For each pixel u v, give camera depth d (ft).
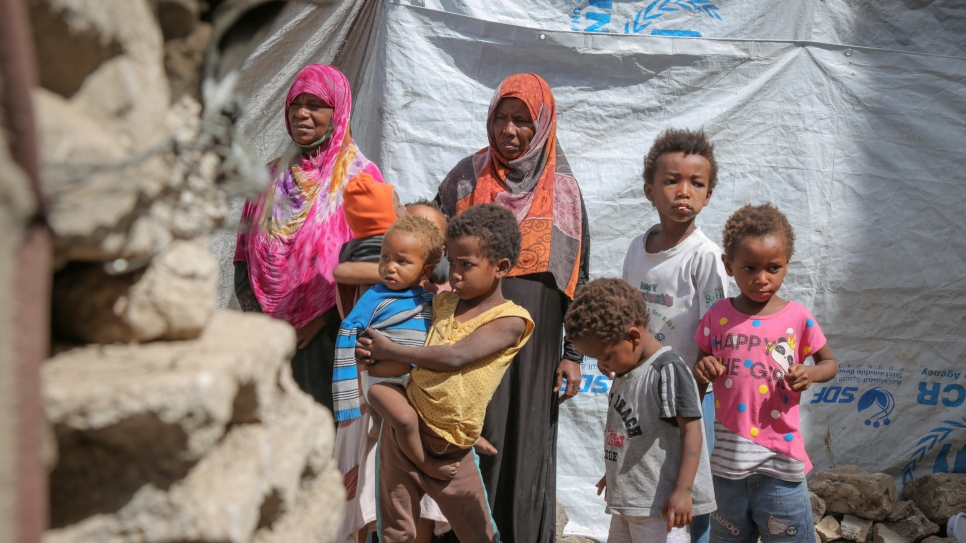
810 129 13.47
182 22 3.51
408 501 8.07
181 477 3.06
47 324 3.32
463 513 8.07
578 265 10.25
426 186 13.30
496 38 13.33
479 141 13.39
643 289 9.95
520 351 9.83
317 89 10.71
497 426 9.63
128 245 3.07
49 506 2.93
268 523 3.66
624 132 13.55
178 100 3.61
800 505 8.84
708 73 13.46
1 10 2.24
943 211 13.53
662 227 10.15
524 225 10.13
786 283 13.52
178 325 3.43
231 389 3.14
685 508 7.86
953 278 13.51
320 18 12.74
